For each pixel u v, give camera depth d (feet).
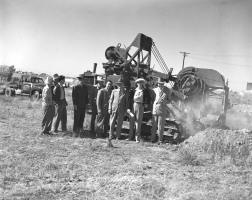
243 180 19.16
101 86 35.88
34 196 14.56
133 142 30.91
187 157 23.38
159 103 30.83
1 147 24.36
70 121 44.96
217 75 40.93
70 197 14.78
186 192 16.47
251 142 27.40
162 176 19.35
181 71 42.37
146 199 15.11
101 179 17.90
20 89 88.12
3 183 16.15
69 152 24.23
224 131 29.45
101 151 25.26
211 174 20.40
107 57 40.96
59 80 32.91
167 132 33.19
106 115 33.12
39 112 51.44
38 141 27.48
